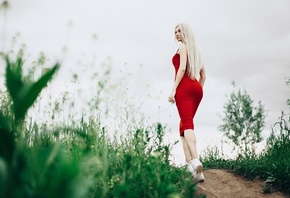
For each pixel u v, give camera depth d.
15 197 1.58
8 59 1.69
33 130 2.60
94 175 2.43
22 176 1.72
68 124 2.99
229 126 17.34
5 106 2.39
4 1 1.94
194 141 3.68
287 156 4.42
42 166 1.83
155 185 2.43
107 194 2.47
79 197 1.52
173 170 3.16
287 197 3.39
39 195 1.49
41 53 2.72
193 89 3.89
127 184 2.32
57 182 1.47
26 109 1.71
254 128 16.64
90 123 3.10
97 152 2.79
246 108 17.27
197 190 3.48
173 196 2.21
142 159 3.03
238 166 4.40
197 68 4.01
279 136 4.86
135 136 3.17
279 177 3.69
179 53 4.10
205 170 4.61
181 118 3.85
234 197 3.48
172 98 3.90
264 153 4.85
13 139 1.71
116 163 3.12
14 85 1.68
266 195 3.50
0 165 1.63
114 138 3.56
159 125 3.18
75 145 2.76
